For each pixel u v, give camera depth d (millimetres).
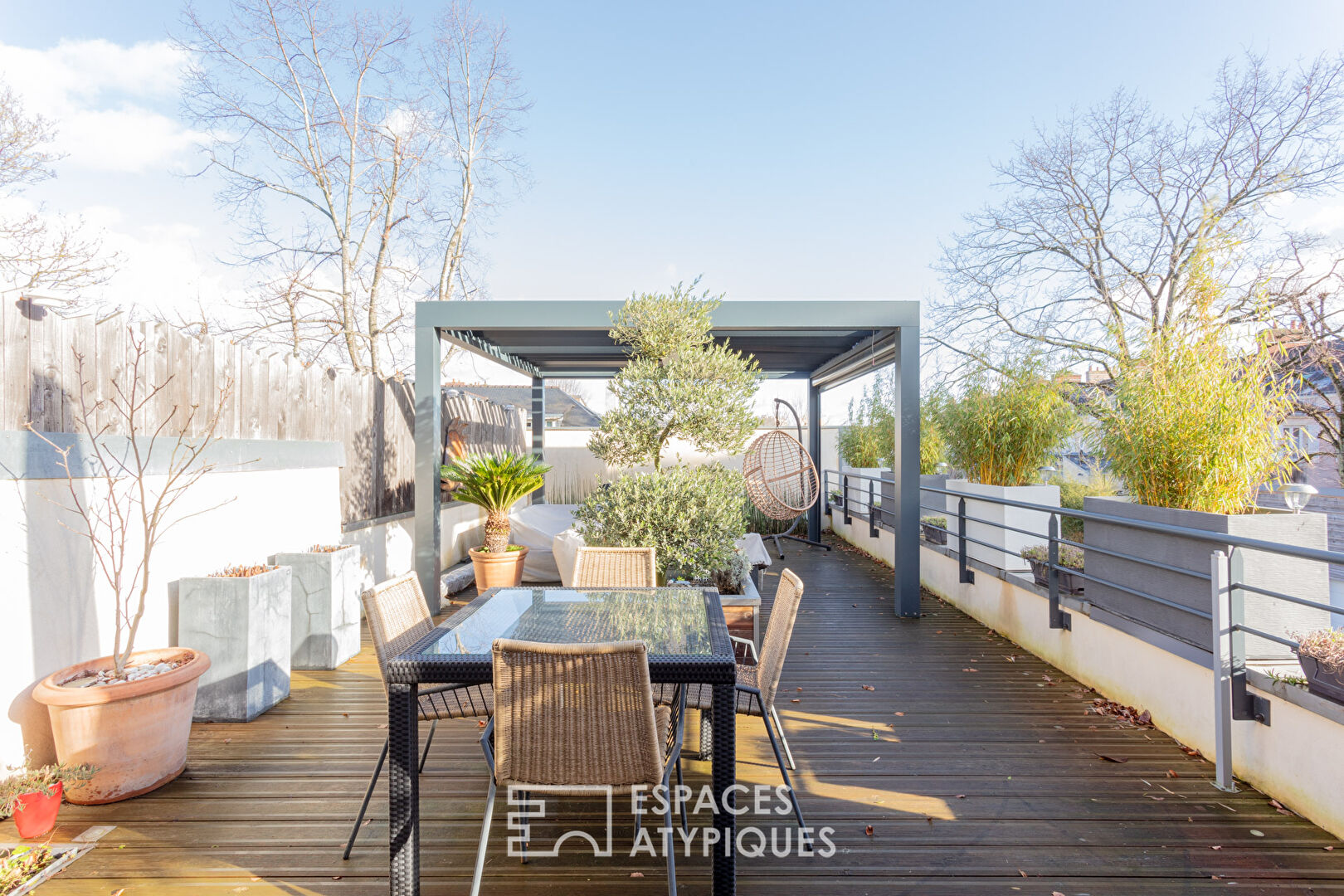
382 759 2381
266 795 2732
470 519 8586
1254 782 2764
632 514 4445
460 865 2264
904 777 2902
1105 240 11477
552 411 20906
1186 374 3465
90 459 3092
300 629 4383
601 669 1820
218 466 3961
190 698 2928
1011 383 5906
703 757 3104
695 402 4820
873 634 5285
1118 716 3568
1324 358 7961
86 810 2604
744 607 4281
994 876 2205
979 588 5680
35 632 2811
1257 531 2949
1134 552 3531
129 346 3379
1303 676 2627
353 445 5816
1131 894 2105
